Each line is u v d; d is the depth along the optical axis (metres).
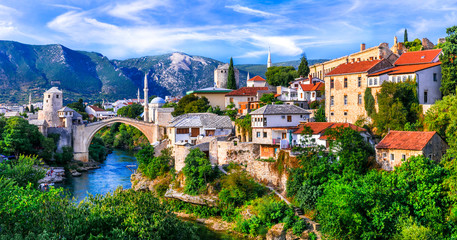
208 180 85.25
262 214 71.12
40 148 140.25
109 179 120.38
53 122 164.50
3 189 48.06
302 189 73.12
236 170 89.12
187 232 54.81
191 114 119.25
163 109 158.50
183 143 94.62
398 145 68.38
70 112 164.00
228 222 76.06
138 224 48.19
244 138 105.94
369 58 122.00
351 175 68.31
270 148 88.62
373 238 57.34
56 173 122.12
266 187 82.44
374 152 75.00
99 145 169.12
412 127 76.88
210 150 96.75
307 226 66.62
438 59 89.00
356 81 93.62
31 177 66.56
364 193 59.31
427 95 83.94
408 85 82.75
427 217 56.53
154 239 47.22
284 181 80.56
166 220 51.75
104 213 48.94
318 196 69.75
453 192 56.31
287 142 85.56
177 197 84.69
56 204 49.97
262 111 90.56
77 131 152.38
